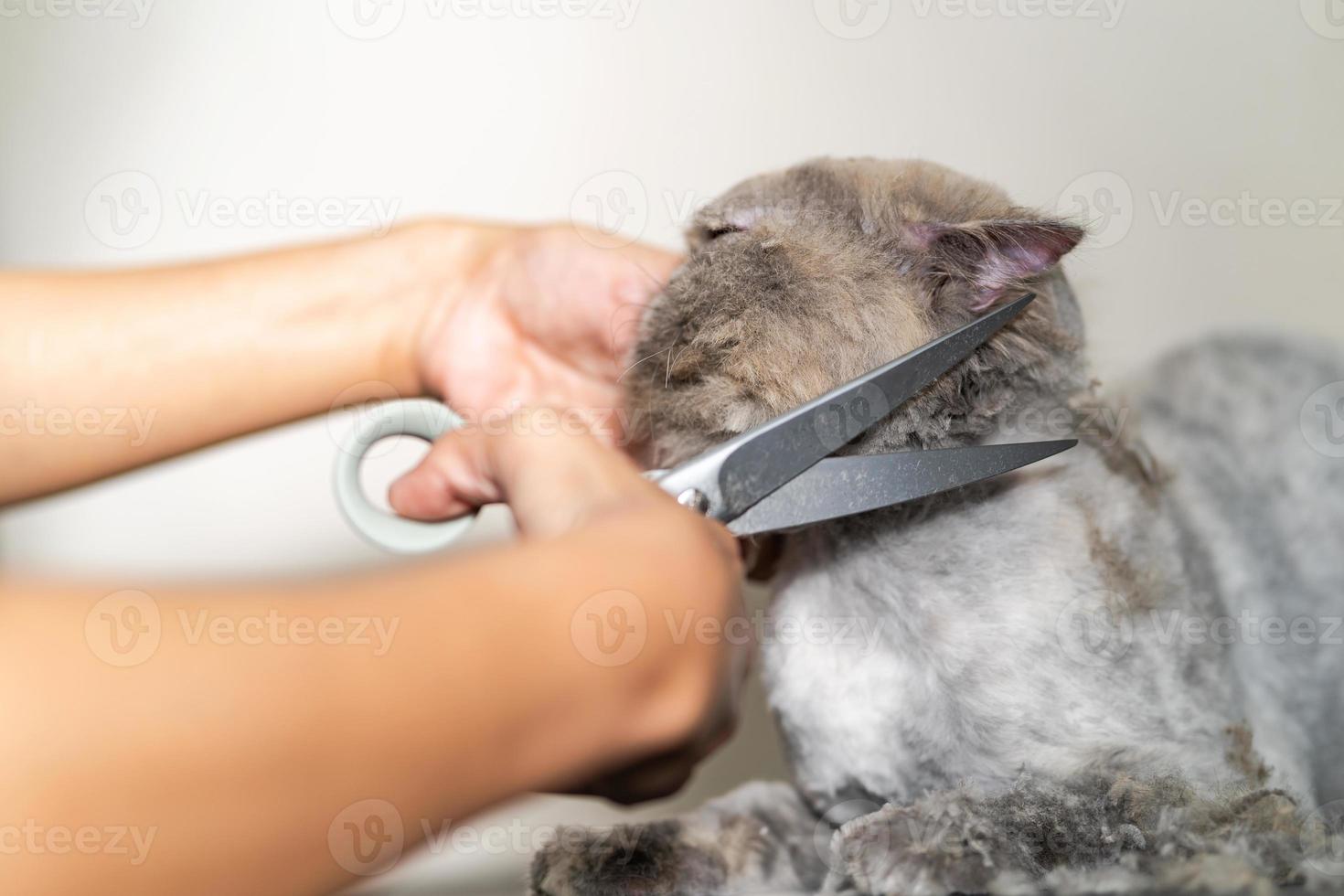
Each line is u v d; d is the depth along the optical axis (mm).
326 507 542
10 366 358
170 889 177
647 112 552
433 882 420
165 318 373
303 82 546
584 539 236
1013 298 359
